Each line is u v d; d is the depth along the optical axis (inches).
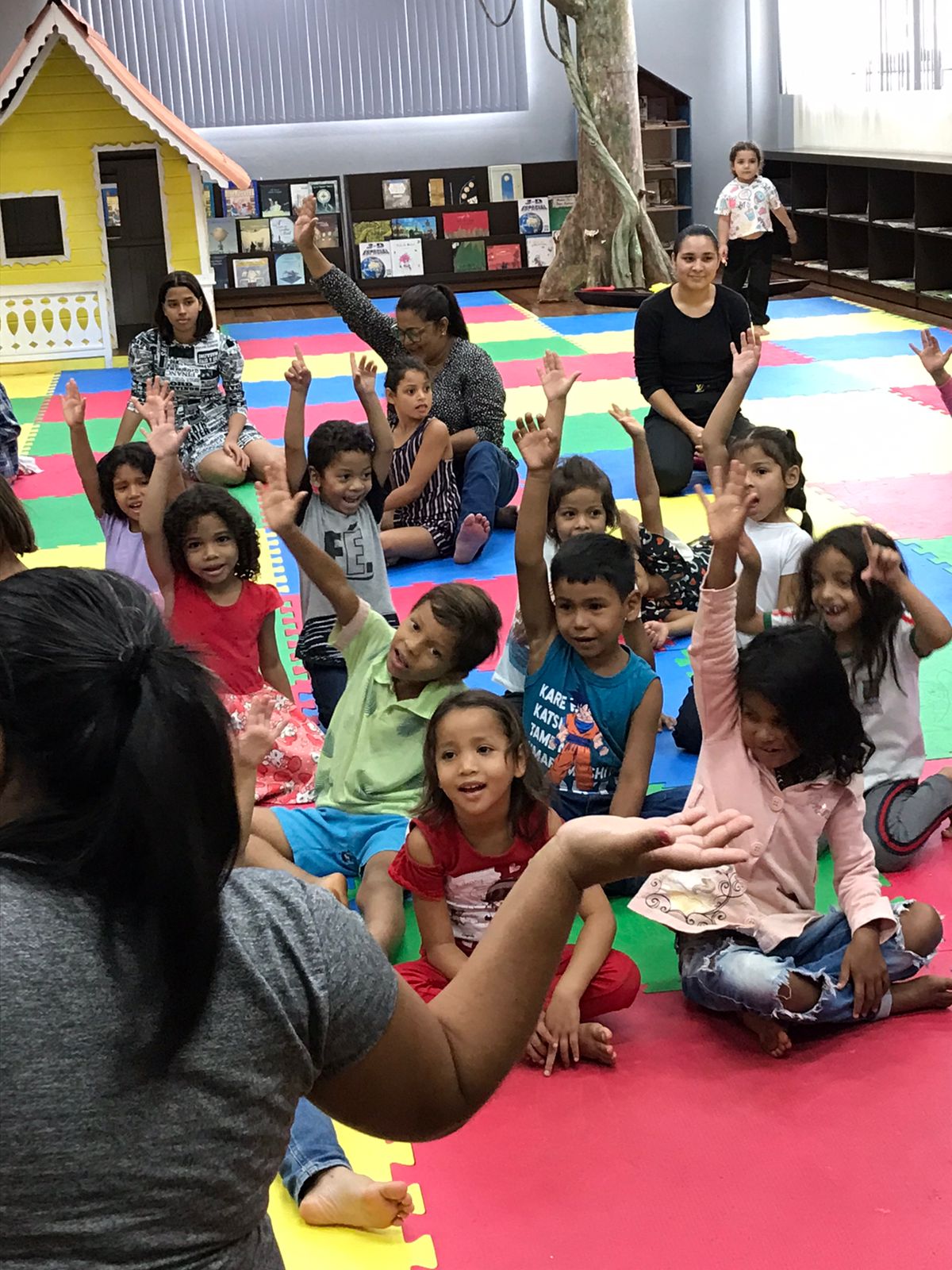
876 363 347.3
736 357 201.9
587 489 150.6
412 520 220.4
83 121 393.1
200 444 267.3
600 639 118.5
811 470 255.8
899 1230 83.8
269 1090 38.9
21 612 38.4
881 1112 94.7
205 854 37.8
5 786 38.5
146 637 39.1
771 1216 85.5
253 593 145.9
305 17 518.6
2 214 399.5
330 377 363.3
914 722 127.6
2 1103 35.6
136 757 37.1
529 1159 91.8
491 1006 45.9
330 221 526.0
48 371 402.0
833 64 497.7
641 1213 86.3
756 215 401.7
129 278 415.5
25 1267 36.2
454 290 530.6
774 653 101.5
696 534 227.9
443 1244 84.4
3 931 36.4
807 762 103.6
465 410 229.6
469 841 104.1
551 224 532.7
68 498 259.8
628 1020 107.4
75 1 505.4
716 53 547.2
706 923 103.5
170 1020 36.9
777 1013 99.8
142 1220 37.0
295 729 139.5
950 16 414.9
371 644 129.1
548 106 543.8
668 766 147.8
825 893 122.9
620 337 400.8
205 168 393.1
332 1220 85.4
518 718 102.7
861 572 122.4
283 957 39.8
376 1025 41.6
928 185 413.7
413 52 527.8
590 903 106.4
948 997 106.0
